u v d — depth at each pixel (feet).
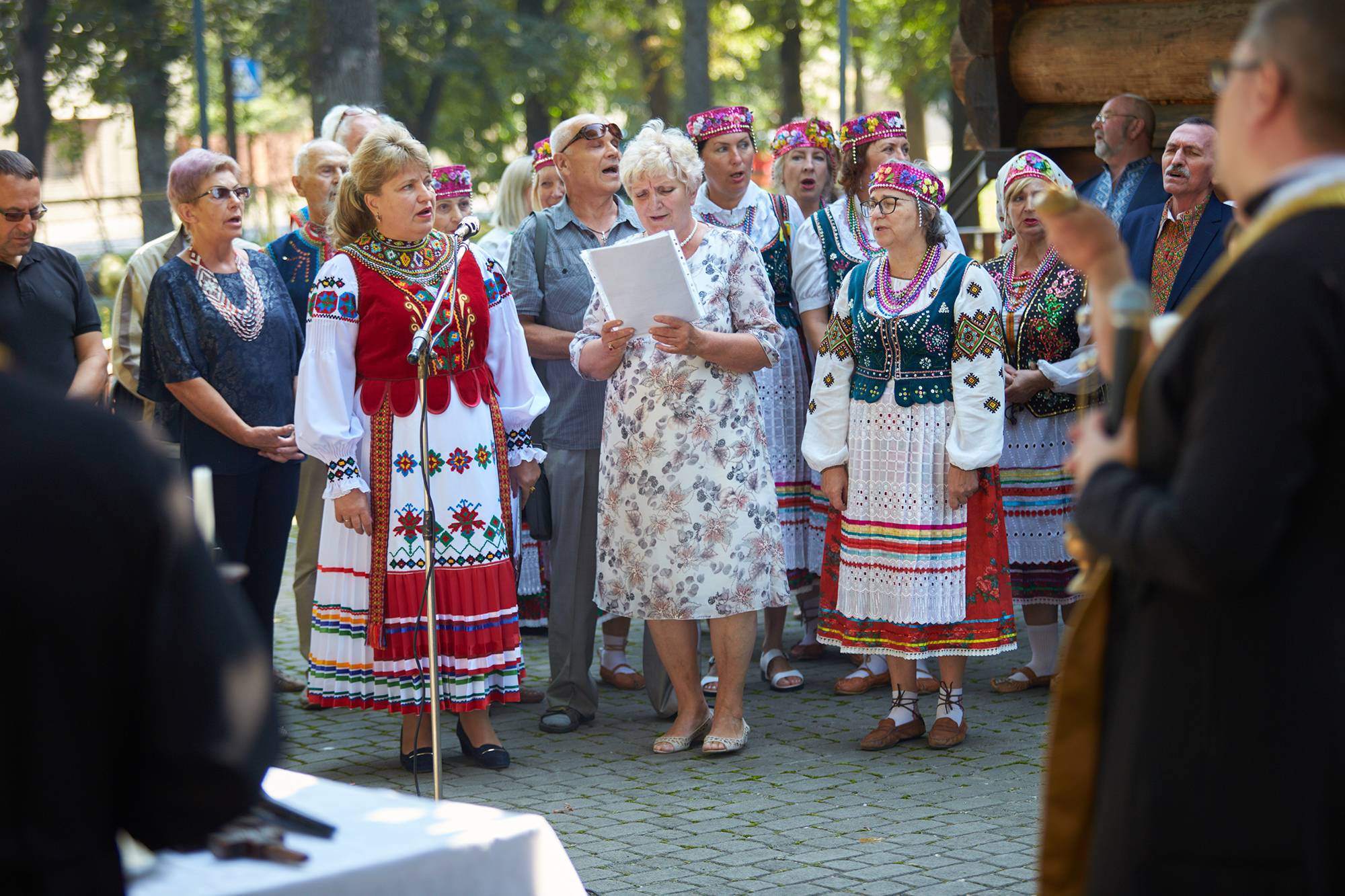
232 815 4.78
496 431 15.70
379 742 17.51
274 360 17.60
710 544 15.81
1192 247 17.93
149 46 85.46
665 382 15.84
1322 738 5.52
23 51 82.43
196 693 4.65
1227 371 5.50
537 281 17.92
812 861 12.76
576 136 17.75
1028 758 15.88
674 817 14.17
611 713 18.61
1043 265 18.33
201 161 17.19
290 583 29.37
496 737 16.48
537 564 21.91
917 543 15.81
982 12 25.11
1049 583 18.62
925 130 98.99
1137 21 23.75
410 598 15.24
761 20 93.61
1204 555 5.43
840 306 16.48
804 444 16.74
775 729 17.47
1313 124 5.72
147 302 17.19
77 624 4.55
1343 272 5.46
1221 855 5.73
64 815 4.61
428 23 89.35
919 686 19.10
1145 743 5.93
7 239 16.42
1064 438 18.40
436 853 6.69
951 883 12.11
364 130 21.40
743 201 19.92
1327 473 5.55
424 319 15.02
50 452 4.55
